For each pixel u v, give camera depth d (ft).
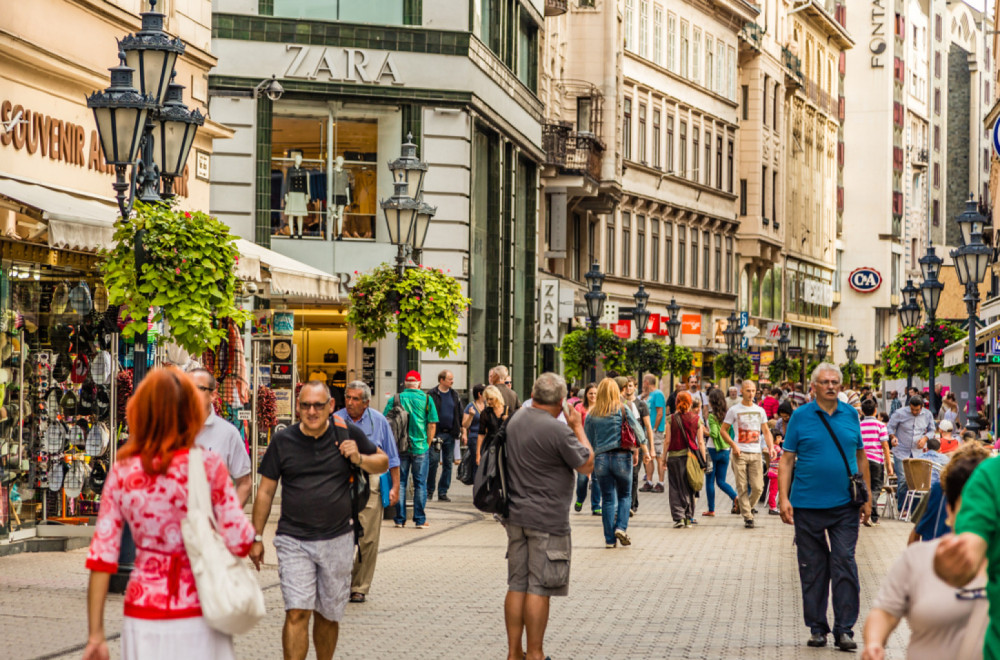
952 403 184.44
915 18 570.46
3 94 80.12
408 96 156.35
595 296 170.40
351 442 44.62
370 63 155.63
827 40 469.16
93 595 29.30
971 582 27.12
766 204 380.99
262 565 72.74
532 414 49.14
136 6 98.32
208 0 112.06
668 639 54.44
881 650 26.89
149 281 65.00
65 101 87.66
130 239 65.51
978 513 26.76
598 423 86.69
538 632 48.39
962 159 639.35
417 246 112.16
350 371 156.04
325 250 155.12
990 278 282.36
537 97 203.10
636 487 115.65
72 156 88.33
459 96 158.20
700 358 320.29
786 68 398.42
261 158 152.56
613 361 205.16
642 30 290.35
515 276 196.95
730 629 56.90
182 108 67.36
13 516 75.25
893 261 535.60
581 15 251.60
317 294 101.35
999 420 174.09
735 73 349.20
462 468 99.25
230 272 67.21
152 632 29.01
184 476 29.35
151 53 63.77
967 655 26.99
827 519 53.62
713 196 333.42
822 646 53.26
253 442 100.32
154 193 66.39
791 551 85.25
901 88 545.03
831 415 54.34
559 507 48.73
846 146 529.04
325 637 45.11
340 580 44.62
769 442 103.14
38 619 55.16
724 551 85.20
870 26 528.63
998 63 270.26
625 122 280.92
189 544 29.09
